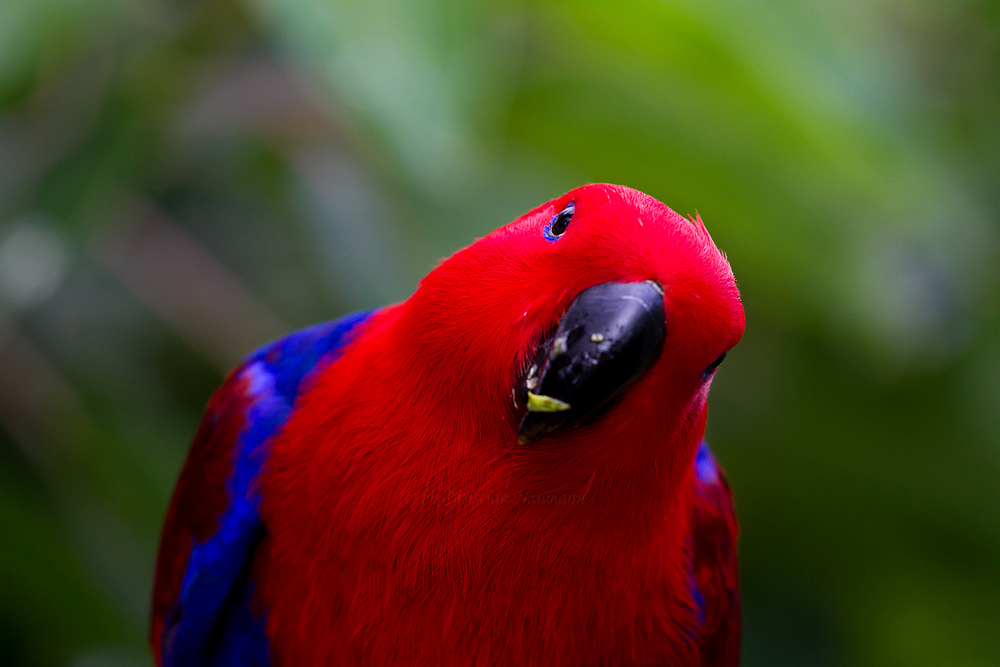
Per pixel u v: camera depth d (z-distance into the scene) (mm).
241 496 1120
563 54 1202
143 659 1253
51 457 1245
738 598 1167
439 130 1105
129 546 1244
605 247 1059
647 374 1059
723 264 1065
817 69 1187
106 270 1264
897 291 1253
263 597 1116
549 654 1089
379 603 1086
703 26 1173
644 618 1100
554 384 1054
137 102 1210
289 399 1130
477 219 1233
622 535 1080
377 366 1091
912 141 1224
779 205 1219
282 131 1249
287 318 1263
